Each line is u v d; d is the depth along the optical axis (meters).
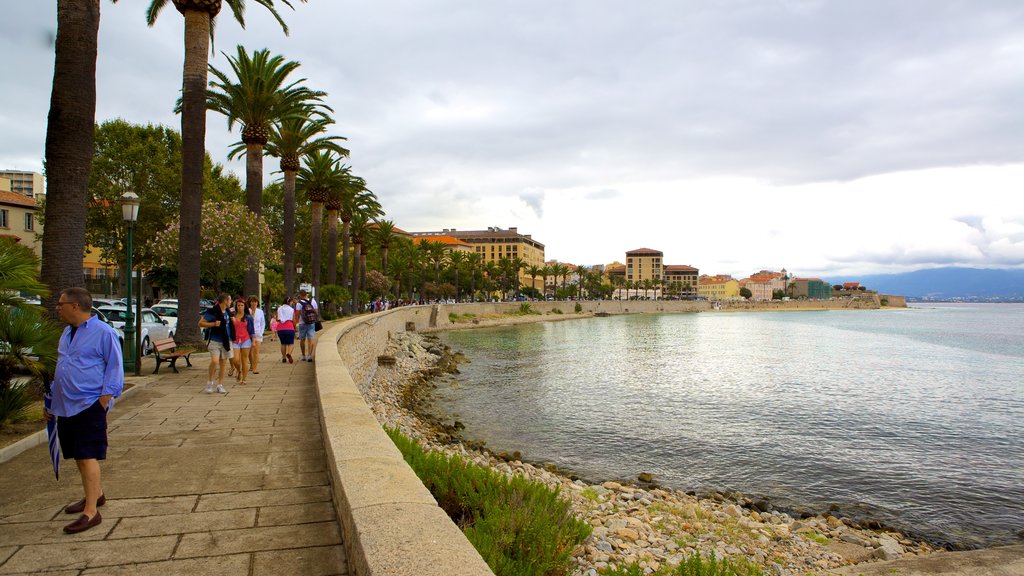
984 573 9.12
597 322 107.06
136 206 13.55
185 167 18.34
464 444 17.22
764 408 24.06
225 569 3.90
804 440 18.80
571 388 28.89
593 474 15.05
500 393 27.20
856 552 10.27
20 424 7.42
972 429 20.52
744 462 16.34
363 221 58.09
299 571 3.88
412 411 21.92
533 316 112.69
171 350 14.66
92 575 3.77
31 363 7.10
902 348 55.03
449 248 176.50
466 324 82.12
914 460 16.64
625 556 8.65
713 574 7.06
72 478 5.79
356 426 6.28
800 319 131.00
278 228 65.31
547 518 7.11
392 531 3.35
